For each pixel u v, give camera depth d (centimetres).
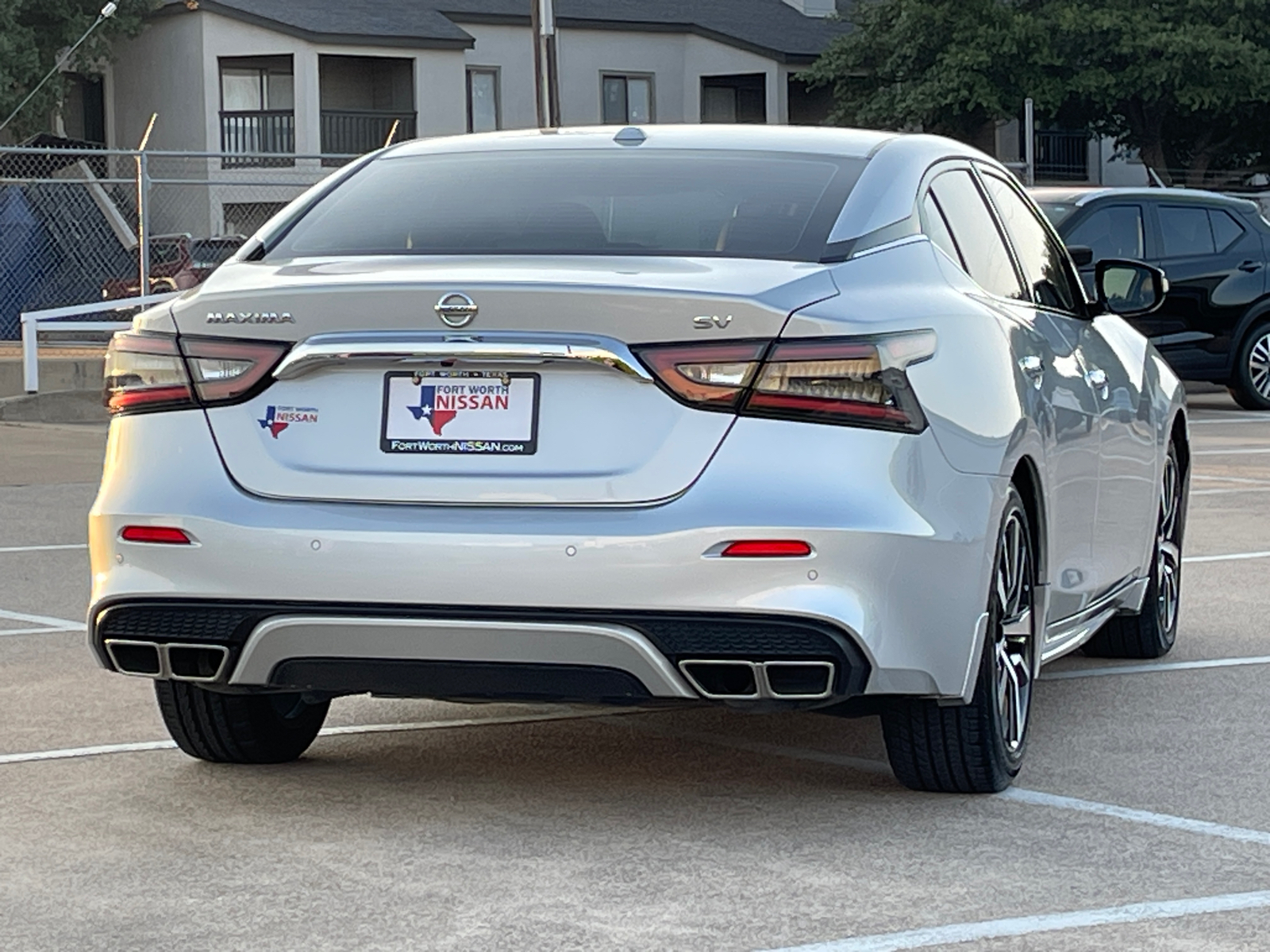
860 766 598
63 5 4462
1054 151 4888
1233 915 445
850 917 444
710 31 4909
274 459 513
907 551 493
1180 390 795
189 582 512
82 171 3728
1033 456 567
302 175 4438
